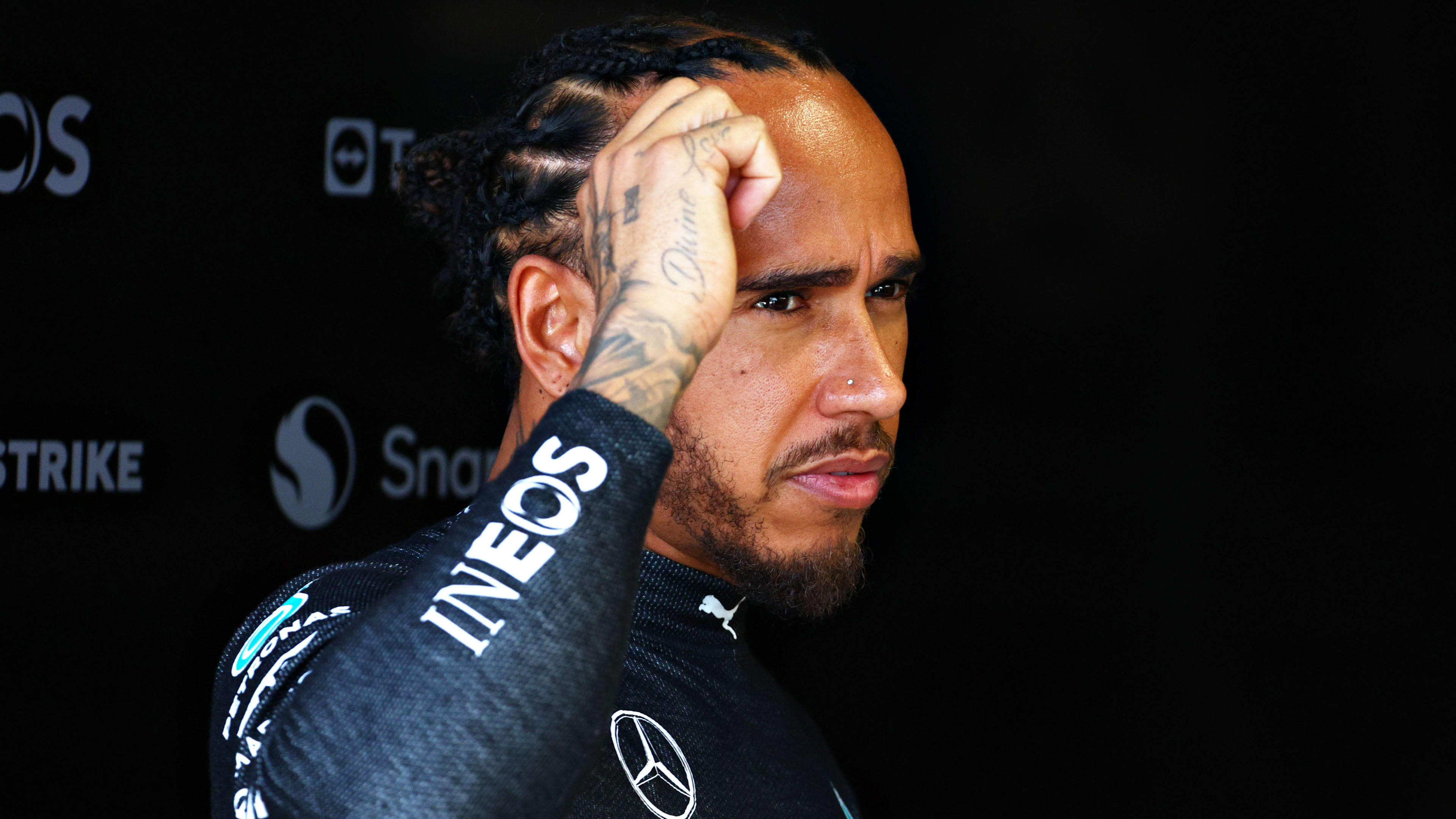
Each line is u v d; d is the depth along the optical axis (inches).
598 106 108.0
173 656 288.7
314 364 298.4
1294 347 320.8
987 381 319.9
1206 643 321.1
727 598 121.3
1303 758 319.9
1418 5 315.6
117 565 285.6
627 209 83.6
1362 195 319.6
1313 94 318.7
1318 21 317.4
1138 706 321.1
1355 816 319.9
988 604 321.4
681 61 108.3
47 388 282.8
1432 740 319.9
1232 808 319.6
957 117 316.2
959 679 320.5
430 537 111.2
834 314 103.4
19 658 278.4
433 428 304.7
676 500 105.1
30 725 278.7
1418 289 319.3
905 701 319.0
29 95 283.6
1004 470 321.4
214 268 293.7
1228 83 318.7
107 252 287.6
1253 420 321.4
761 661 315.0
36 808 278.2
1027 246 319.0
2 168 280.8
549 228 107.9
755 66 107.6
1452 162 317.1
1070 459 321.7
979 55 315.9
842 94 109.3
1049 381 320.8
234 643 107.3
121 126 287.9
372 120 301.0
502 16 305.7
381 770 68.1
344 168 299.7
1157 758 320.8
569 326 107.0
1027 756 320.5
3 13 282.4
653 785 104.4
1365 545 322.0
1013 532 321.4
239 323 294.8
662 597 115.4
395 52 302.2
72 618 282.2
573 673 70.9
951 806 319.0
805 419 102.4
